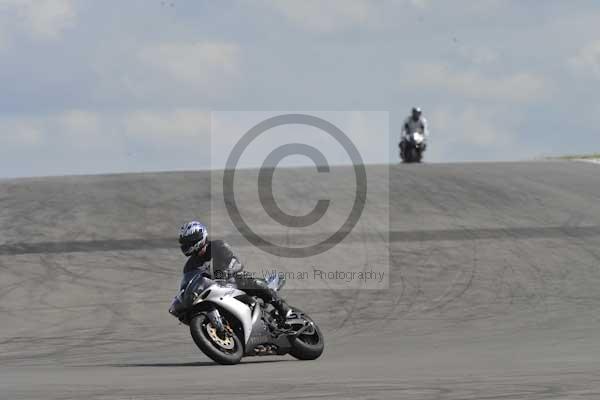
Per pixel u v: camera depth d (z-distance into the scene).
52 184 100.56
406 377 26.00
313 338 37.06
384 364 31.95
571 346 38.19
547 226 80.69
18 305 59.72
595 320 50.81
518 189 98.19
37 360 44.56
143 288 63.25
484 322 52.22
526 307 56.16
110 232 79.12
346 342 47.22
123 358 43.56
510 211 87.12
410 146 146.12
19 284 64.50
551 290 60.69
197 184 97.75
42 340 51.28
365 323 53.72
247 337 34.53
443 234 77.56
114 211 86.44
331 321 54.62
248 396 22.17
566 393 20.92
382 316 55.34
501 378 24.80
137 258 70.81
